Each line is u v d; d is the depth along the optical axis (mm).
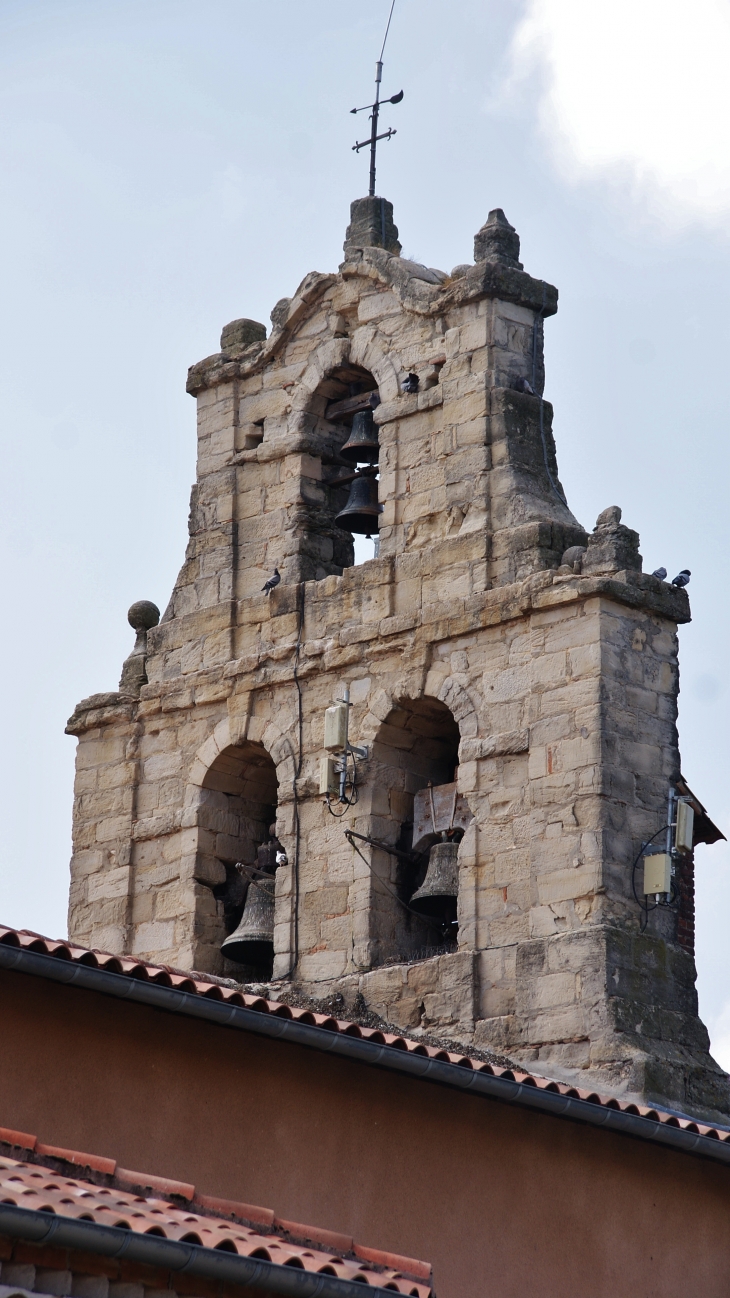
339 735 66438
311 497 71188
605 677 62688
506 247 68812
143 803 71750
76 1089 45969
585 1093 53000
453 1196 50344
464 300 68188
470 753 64438
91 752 73438
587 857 61562
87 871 72312
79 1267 36281
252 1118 47938
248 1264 37438
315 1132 48688
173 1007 46469
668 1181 54875
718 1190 56000
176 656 72375
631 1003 60469
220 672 70625
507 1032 61531
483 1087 50219
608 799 61875
